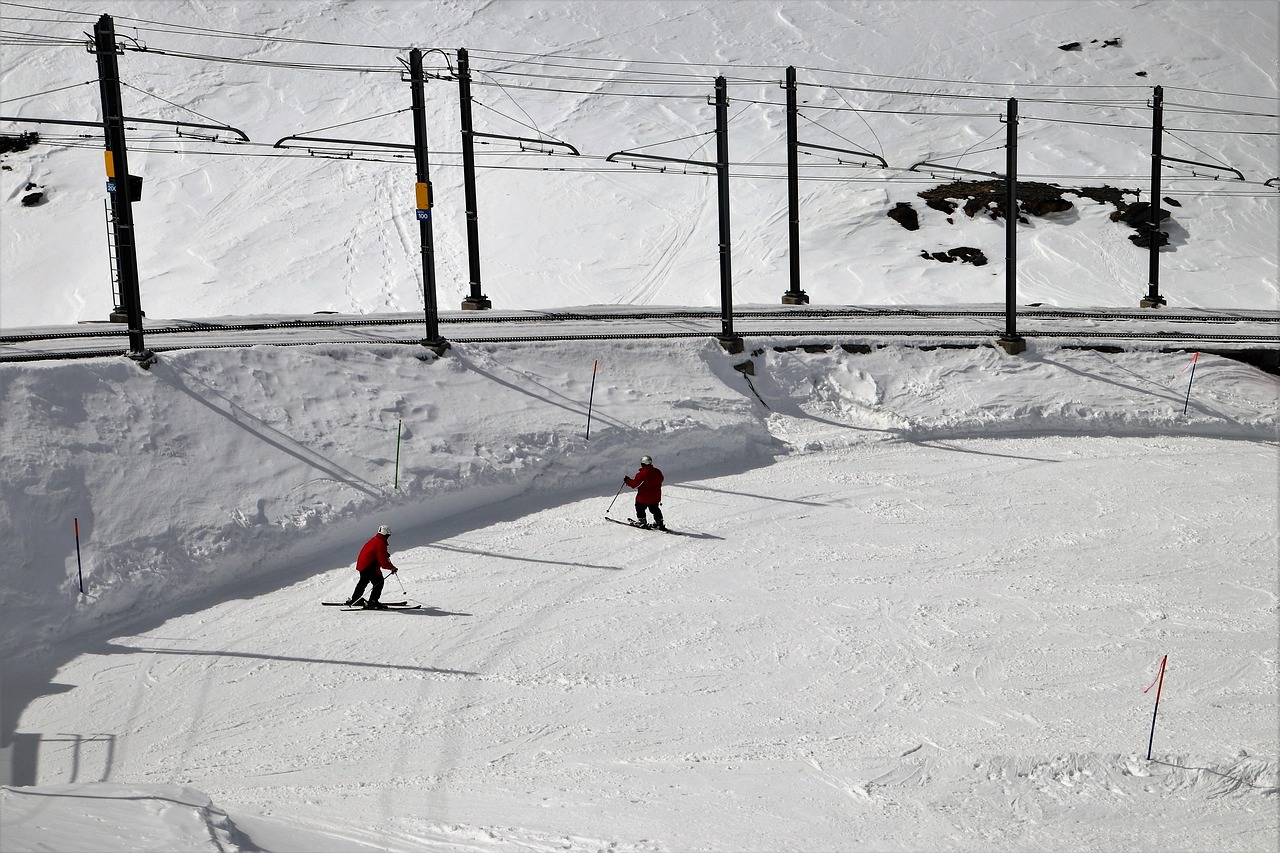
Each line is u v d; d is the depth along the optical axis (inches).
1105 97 5310.0
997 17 6323.8
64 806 681.0
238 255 4197.8
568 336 2126.0
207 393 1585.9
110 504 1353.3
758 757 962.1
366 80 5880.9
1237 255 3718.0
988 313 2684.5
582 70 5861.2
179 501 1409.9
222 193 4726.9
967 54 5861.2
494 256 4074.8
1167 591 1405.0
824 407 2188.7
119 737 999.6
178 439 1492.4
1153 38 5964.6
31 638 1179.9
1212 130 4899.1
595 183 4584.2
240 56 6141.7
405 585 1398.9
